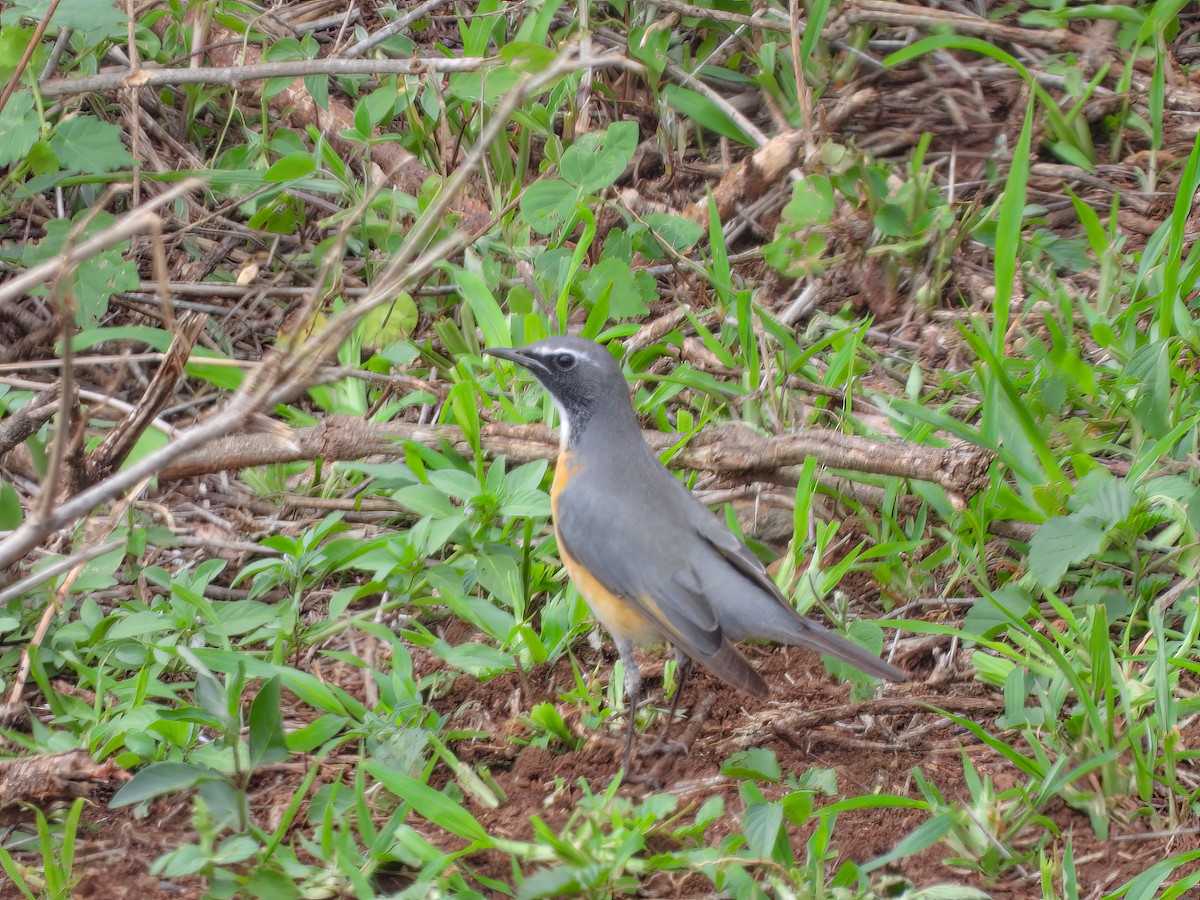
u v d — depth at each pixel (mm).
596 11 16547
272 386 6910
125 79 12641
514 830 8500
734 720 9859
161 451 6969
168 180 13523
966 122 16000
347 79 15805
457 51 16703
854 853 8328
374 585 10430
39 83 12719
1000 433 11539
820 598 10203
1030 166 15430
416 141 14930
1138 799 8656
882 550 10617
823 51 16344
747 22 15180
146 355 12469
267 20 15594
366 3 17172
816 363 13406
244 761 8703
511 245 13883
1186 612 9930
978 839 8234
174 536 10922
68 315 6754
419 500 10797
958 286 14219
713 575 9328
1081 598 10234
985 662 9656
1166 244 13023
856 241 14039
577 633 10406
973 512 10750
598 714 9742
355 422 11391
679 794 8938
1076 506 10562
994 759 9234
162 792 7957
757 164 14859
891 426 12297
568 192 13039
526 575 10625
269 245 14594
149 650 9672
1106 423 11766
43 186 13336
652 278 13352
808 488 10570
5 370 12297
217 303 14109
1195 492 10070
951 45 14773
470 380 11609
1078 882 8070
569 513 9773
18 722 9617
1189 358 12195
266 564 10516
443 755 8891
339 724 9023
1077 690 8695
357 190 13812
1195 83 16266
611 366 10008
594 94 15914
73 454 10203
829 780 8883
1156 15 15328
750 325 12406
